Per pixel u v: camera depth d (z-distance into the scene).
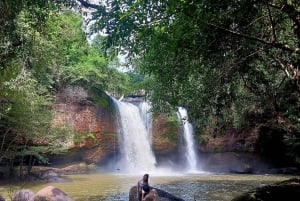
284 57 9.35
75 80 30.73
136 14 6.06
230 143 34.09
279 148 33.25
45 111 23.97
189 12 5.71
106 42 6.66
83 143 30.41
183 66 10.27
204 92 12.34
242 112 18.22
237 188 20.42
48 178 24.30
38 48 12.58
